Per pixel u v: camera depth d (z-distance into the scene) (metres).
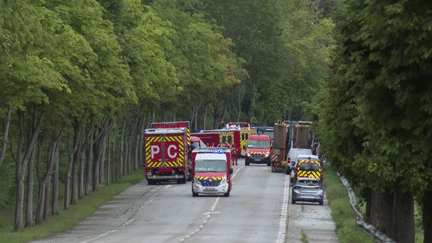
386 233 43.31
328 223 58.78
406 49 20.86
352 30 27.03
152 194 81.50
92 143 82.81
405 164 25.41
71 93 53.22
